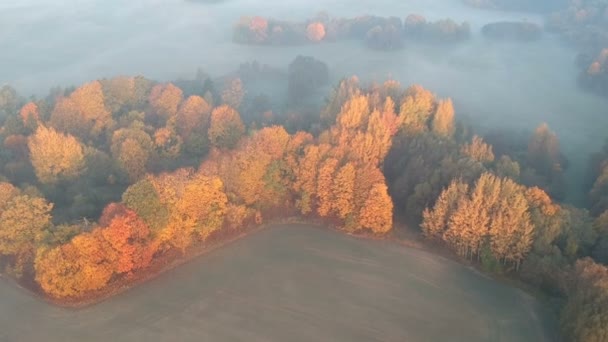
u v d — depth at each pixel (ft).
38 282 410.52
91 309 395.75
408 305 403.34
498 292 414.21
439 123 590.14
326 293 414.41
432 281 425.69
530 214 420.36
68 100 636.07
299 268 439.63
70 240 398.42
